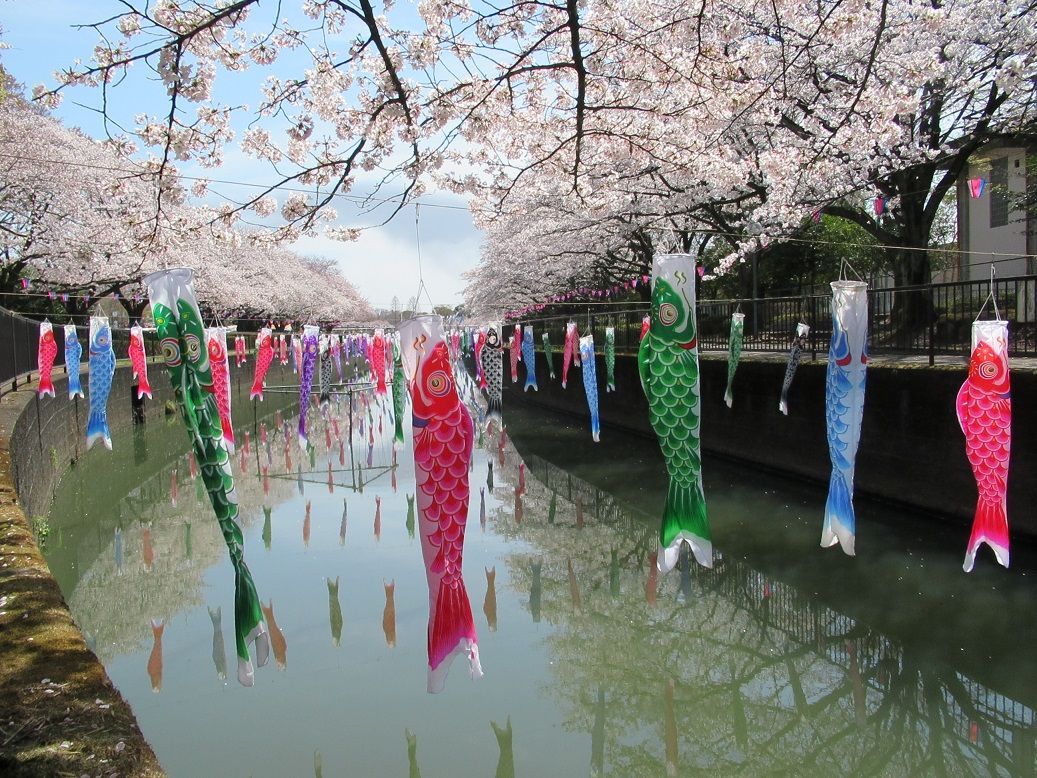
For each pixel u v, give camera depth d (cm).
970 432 602
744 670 686
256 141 735
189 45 593
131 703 598
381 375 1769
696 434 521
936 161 1226
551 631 752
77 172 1945
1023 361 902
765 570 884
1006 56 1088
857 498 1073
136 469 1524
